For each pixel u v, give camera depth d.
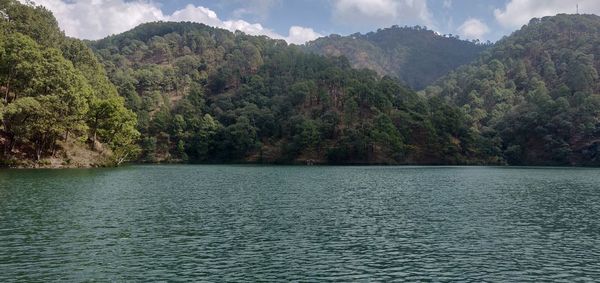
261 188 74.19
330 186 79.12
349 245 34.06
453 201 59.56
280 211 49.31
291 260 29.80
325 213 48.34
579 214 49.53
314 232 38.47
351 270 27.80
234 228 39.69
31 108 102.69
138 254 30.62
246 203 55.31
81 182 75.81
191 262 29.00
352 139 189.75
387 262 29.62
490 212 50.34
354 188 75.81
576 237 37.69
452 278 26.55
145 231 37.75
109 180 82.44
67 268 27.20
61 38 174.12
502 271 28.03
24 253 30.25
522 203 58.34
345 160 190.88
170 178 93.62
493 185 84.75
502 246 34.38
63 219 41.97
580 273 27.73
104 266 27.77
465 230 40.09
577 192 72.62
